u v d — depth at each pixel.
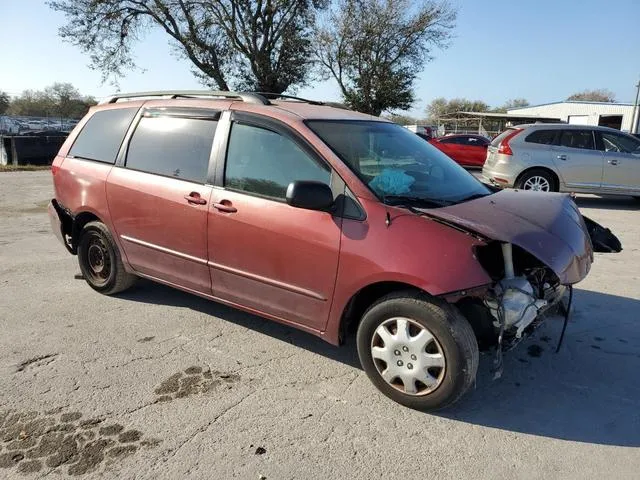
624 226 9.05
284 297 3.64
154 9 25.56
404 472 2.71
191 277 4.20
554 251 3.12
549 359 3.95
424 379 3.14
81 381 3.51
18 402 3.25
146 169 4.41
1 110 64.12
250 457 2.79
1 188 14.18
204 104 4.21
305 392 3.44
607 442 2.99
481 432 3.06
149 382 3.52
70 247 5.34
